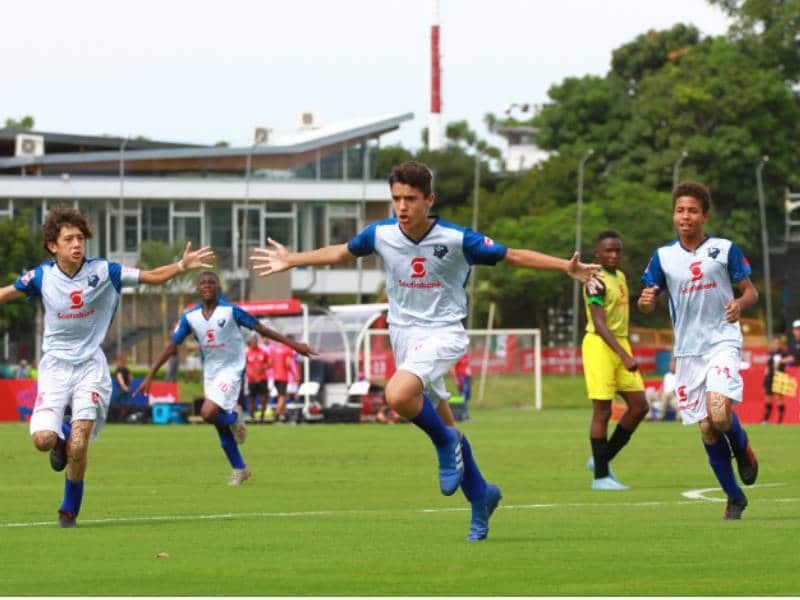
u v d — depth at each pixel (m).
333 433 93.12
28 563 26.39
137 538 30.75
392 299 29.89
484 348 165.62
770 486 46.31
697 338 34.94
